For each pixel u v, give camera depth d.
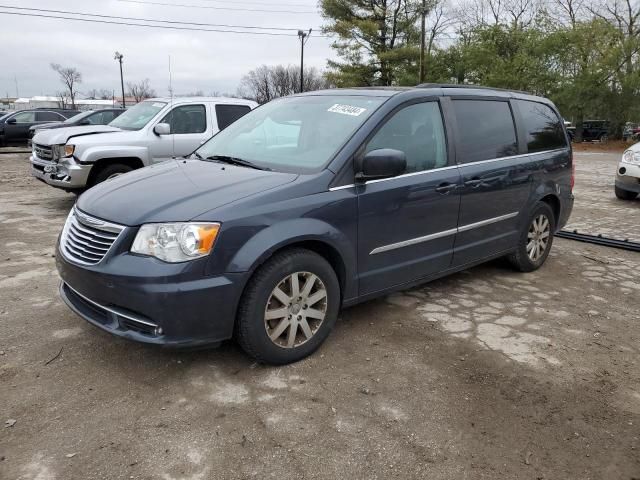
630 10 38.19
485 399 3.10
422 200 3.97
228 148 4.34
